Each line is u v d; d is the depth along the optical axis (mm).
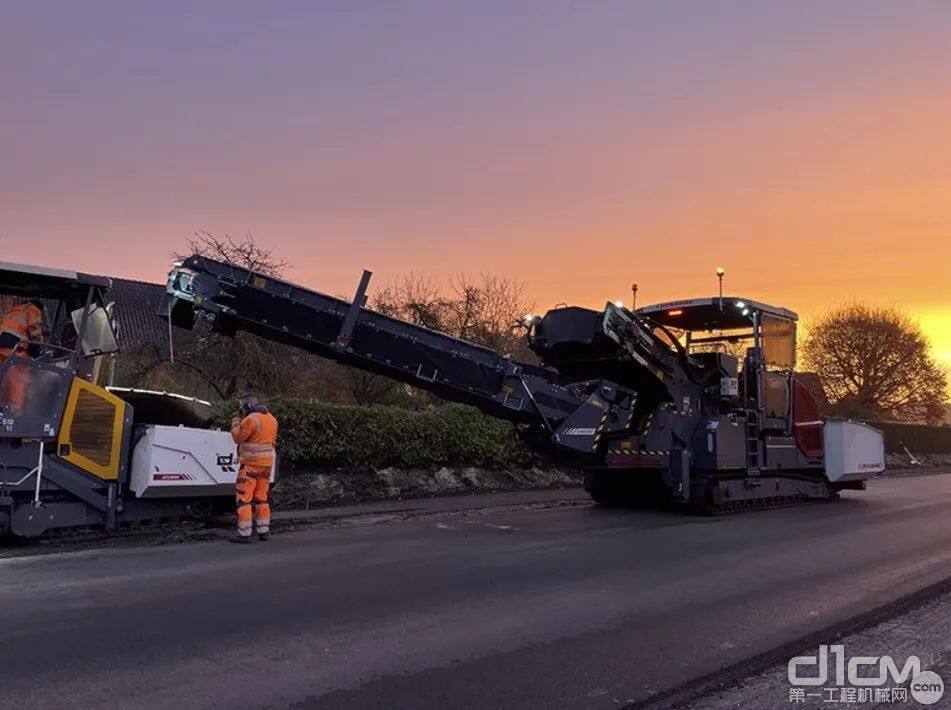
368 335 10578
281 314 10328
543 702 4211
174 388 15617
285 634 5277
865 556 8609
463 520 11445
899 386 43250
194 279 10008
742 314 13844
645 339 11773
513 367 11109
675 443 12508
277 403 13484
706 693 4434
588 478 13984
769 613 6113
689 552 8766
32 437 8266
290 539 9242
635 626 5691
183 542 8828
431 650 5035
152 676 4426
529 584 6965
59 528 8703
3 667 4508
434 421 15844
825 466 15180
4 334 8344
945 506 14250
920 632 5691
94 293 8961
